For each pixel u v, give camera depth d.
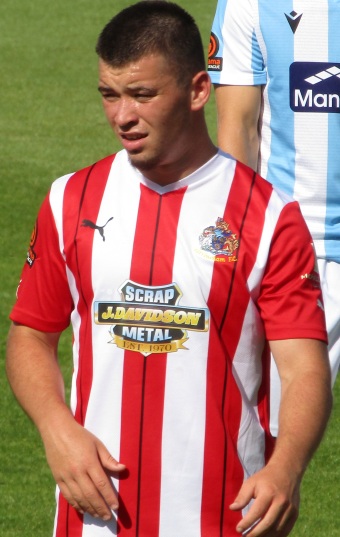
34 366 9.07
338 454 17.92
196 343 8.85
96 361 9.00
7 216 30.62
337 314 14.03
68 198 9.19
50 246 9.19
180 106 8.70
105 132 40.03
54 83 46.72
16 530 15.34
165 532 8.97
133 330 8.89
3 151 37.12
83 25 56.88
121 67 8.53
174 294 8.85
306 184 13.94
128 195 9.10
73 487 8.63
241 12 13.73
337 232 14.02
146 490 8.94
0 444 18.09
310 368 8.74
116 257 8.94
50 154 37.12
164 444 8.91
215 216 8.96
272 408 12.70
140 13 8.69
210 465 8.91
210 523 8.98
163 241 8.91
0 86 46.06
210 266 8.84
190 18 8.84
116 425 8.95
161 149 8.73
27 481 16.84
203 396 8.88
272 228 8.92
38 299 9.27
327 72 13.63
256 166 14.02
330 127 13.77
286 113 13.80
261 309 8.97
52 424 8.71
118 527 8.99
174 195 9.03
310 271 8.99
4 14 58.62
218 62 13.90
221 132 13.87
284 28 13.59
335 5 13.51
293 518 8.39
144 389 8.89
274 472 8.29
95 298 8.99
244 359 8.98
